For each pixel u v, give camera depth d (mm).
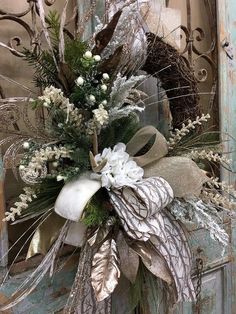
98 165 785
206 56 1346
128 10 866
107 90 816
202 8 1370
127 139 906
